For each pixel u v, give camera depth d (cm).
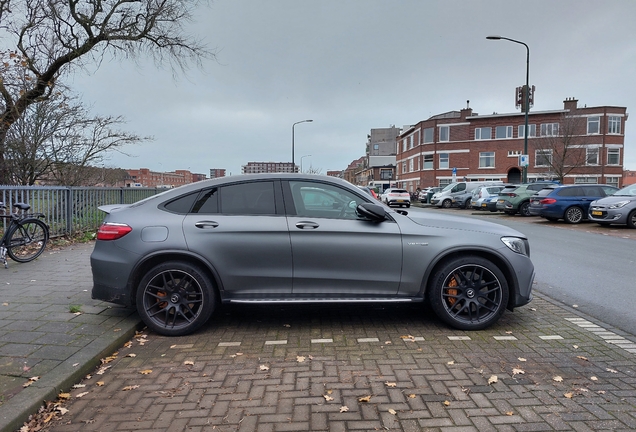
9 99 1141
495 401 285
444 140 4575
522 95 2450
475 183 2984
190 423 261
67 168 1315
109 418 267
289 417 268
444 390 301
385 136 8825
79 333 389
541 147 3622
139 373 332
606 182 4066
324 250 406
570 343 389
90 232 1033
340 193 426
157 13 1471
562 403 281
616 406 277
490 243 416
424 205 3500
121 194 1238
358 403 284
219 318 465
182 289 410
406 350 374
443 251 412
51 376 304
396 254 411
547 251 927
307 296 412
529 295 429
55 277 605
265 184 425
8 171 1184
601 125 4038
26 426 257
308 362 351
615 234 1245
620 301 535
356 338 405
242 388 306
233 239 403
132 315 442
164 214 413
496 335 410
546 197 1602
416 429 254
